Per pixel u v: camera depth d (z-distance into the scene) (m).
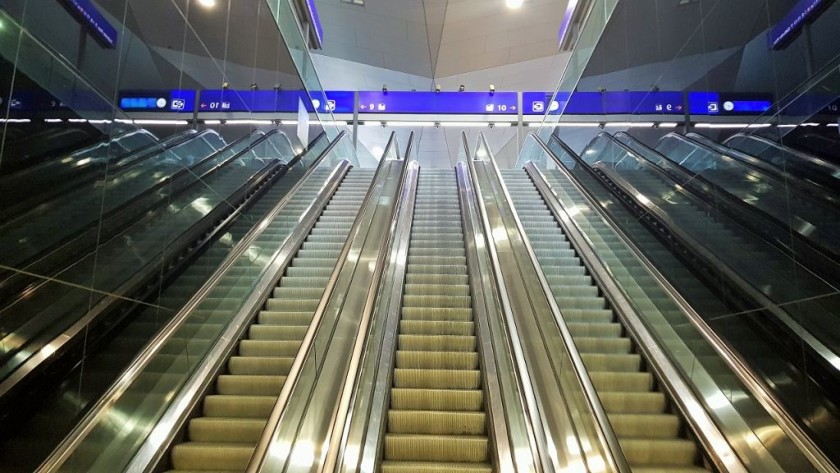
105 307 3.31
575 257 6.18
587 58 9.32
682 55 5.64
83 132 3.38
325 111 11.36
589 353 4.27
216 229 5.27
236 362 4.18
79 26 3.45
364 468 2.98
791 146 3.61
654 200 5.73
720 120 4.61
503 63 15.26
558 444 3.08
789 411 2.91
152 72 4.46
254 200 6.41
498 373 3.73
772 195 3.70
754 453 3.00
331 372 3.61
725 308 4.05
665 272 5.21
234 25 6.45
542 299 4.36
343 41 14.73
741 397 3.24
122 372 3.17
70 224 3.12
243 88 6.70
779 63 3.91
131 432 3.09
